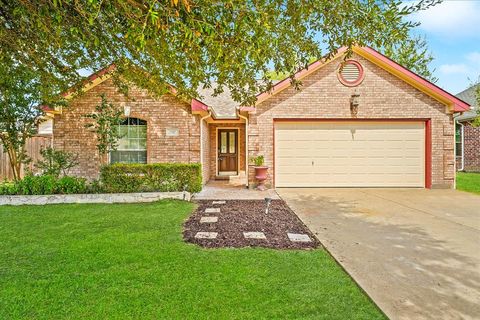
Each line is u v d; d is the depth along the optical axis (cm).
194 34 279
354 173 1092
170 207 720
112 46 497
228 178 1395
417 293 312
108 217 622
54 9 332
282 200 845
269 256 407
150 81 610
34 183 804
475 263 394
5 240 473
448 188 1068
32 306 283
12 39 466
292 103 1066
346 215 668
